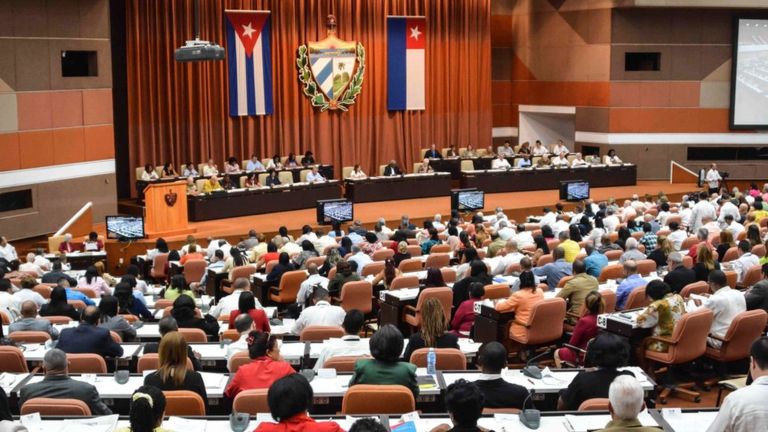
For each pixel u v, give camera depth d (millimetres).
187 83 23844
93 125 21094
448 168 26656
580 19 28422
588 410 5934
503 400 6113
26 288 10953
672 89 28078
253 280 13500
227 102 24656
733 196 21922
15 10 19141
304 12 25703
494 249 14289
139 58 23094
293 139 26000
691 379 9531
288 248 15633
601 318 8906
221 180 22906
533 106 30109
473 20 28594
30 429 5633
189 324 9297
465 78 28672
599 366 6266
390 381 6402
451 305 10727
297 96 25859
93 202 21250
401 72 27375
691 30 27891
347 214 20234
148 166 22609
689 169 28375
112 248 18266
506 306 9680
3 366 7492
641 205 20391
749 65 27984
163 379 6375
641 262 11844
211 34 24156
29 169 19594
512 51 30516
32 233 19750
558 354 8992
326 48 26000
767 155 28547
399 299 11148
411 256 14430
